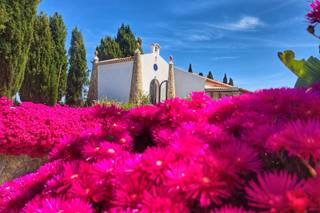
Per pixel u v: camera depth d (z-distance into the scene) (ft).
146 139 6.81
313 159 3.19
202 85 79.51
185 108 6.61
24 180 6.28
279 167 3.56
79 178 4.09
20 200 5.41
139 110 7.22
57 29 63.41
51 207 3.70
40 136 14.61
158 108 6.84
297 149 2.89
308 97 4.64
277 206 2.54
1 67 42.04
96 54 82.43
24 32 43.09
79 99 89.71
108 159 4.41
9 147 14.89
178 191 3.26
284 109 4.63
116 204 3.54
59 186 4.28
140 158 3.71
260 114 4.78
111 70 78.69
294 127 3.09
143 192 3.46
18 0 42.09
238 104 6.23
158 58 80.23
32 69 59.00
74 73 90.33
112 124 6.93
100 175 3.94
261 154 3.70
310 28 6.98
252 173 3.48
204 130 4.67
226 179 3.19
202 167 3.25
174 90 78.02
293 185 2.69
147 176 3.54
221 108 6.33
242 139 4.05
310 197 2.54
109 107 8.94
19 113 15.51
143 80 77.36
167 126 6.56
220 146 3.75
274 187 2.66
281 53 8.81
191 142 3.67
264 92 5.39
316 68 8.85
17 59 42.70
